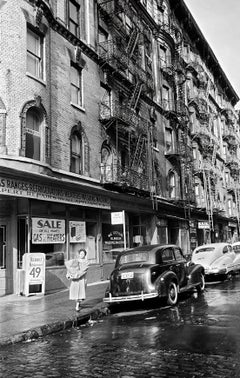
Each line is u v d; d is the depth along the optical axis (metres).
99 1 21.91
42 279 14.12
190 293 14.80
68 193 16.44
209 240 36.62
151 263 12.05
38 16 15.70
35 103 15.04
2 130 13.66
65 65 17.84
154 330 8.66
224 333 7.99
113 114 20.73
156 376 5.61
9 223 14.73
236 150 50.81
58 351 7.32
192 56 38.22
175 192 29.53
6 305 12.09
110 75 21.55
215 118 44.97
